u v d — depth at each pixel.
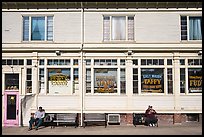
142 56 19.38
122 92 19.33
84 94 19.19
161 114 19.17
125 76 19.33
